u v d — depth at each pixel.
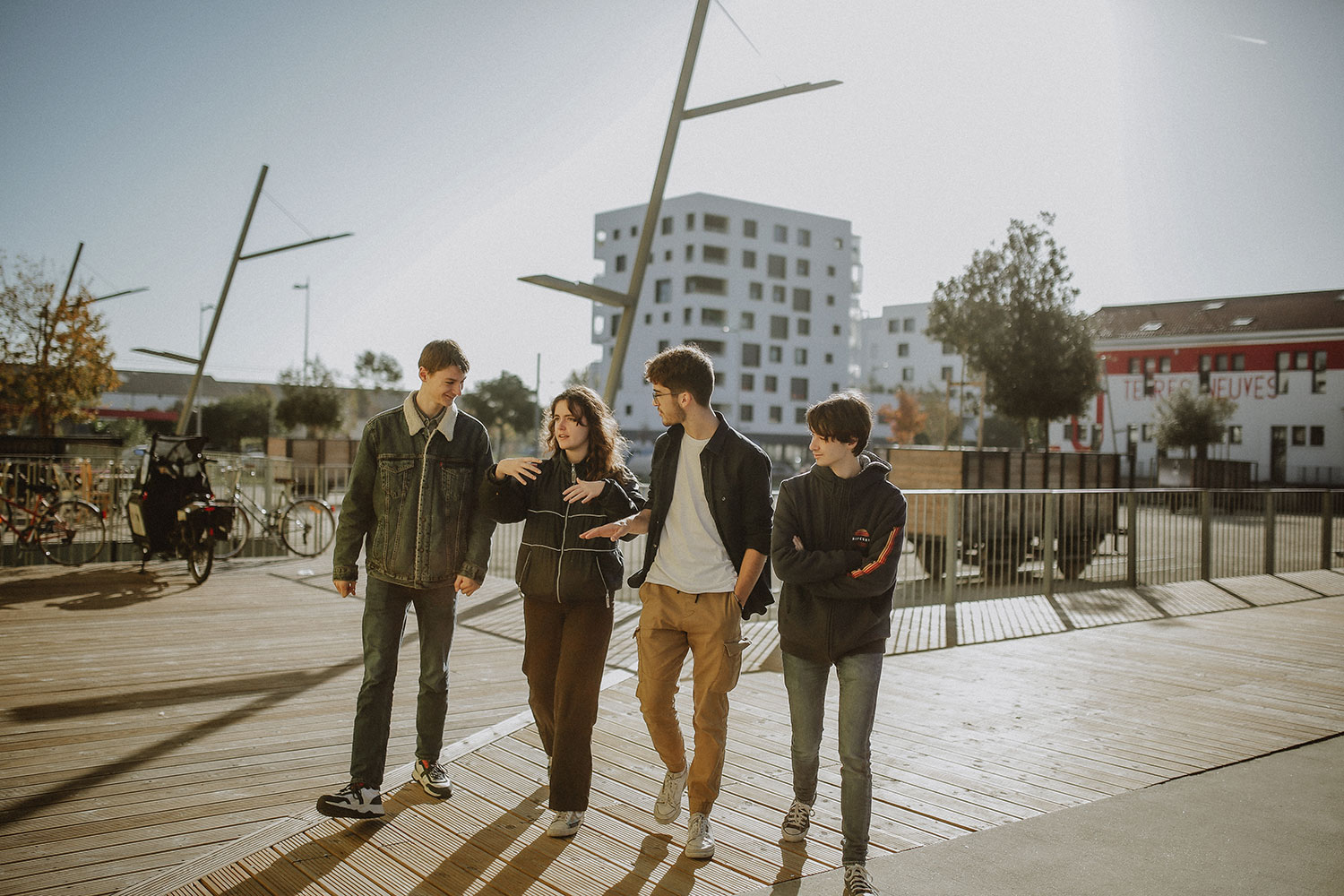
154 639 6.47
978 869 3.06
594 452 3.39
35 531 10.36
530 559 3.31
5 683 5.18
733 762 4.16
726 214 66.62
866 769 2.93
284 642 6.46
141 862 3.02
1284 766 4.18
